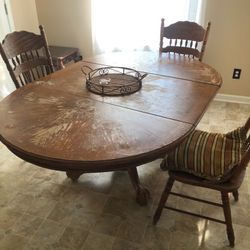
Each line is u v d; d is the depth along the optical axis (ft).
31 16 10.46
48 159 3.30
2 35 9.31
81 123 3.99
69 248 4.85
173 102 4.64
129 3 9.16
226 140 4.62
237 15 8.77
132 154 3.34
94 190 6.14
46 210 5.61
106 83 5.38
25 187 6.20
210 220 4.94
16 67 6.08
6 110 4.34
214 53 9.63
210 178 4.30
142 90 5.10
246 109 9.68
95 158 3.27
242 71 9.64
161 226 5.25
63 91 5.05
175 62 6.73
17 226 5.25
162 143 3.55
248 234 5.06
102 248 4.85
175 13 9.07
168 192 4.90
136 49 10.03
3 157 7.20
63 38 10.89
